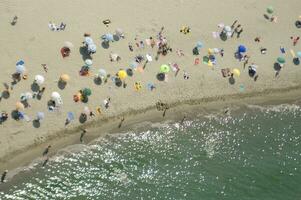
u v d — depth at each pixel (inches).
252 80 2449.6
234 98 2391.7
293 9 2731.3
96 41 2294.5
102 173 1996.8
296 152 2245.3
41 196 1878.7
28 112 2032.5
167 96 2278.5
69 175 1963.6
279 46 2586.1
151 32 2404.0
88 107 2129.7
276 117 2384.4
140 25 2406.5
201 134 2235.5
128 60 2290.8
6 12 2240.4
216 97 2361.0
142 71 2279.8
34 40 2212.1
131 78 2247.8
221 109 2343.8
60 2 2348.7
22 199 1857.8
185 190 1995.6
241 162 2153.1
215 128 2271.2
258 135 2289.6
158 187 1991.9
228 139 2244.1
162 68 2268.7
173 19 2480.3
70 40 2260.1
